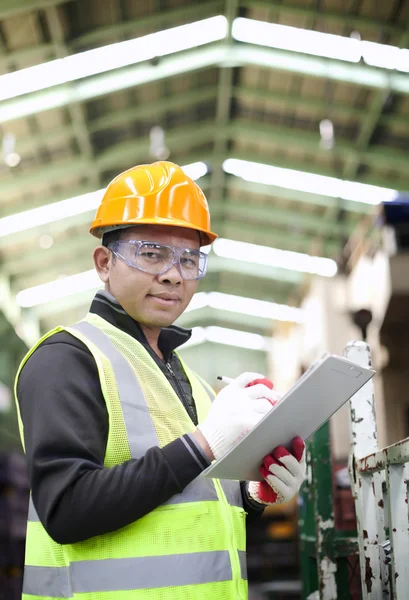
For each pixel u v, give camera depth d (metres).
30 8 11.62
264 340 32.09
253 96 15.95
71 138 16.02
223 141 17.97
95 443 1.73
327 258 22.62
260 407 1.72
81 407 1.74
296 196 19.50
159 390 1.90
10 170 16.38
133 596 1.69
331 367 1.55
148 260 1.96
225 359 33.28
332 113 16.12
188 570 1.73
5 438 19.97
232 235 23.45
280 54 14.22
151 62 14.02
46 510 1.66
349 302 20.23
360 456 2.51
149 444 1.80
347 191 18.78
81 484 1.63
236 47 14.21
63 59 13.38
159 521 1.75
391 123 15.76
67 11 12.48
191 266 2.03
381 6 12.75
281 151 18.17
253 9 13.62
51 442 1.68
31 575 1.84
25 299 23.25
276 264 23.81
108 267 2.05
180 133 17.16
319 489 3.21
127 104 15.50
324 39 13.80
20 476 11.19
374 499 2.41
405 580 1.88
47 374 1.76
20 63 13.34
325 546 3.14
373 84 14.27
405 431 16.95
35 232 18.89
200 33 13.77
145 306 1.98
